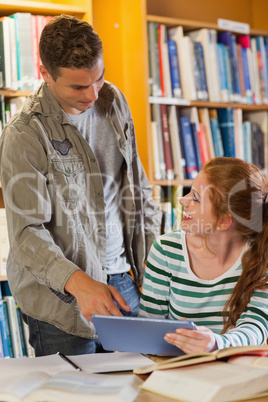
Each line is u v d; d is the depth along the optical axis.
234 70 2.94
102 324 1.24
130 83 2.79
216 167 1.51
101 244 1.75
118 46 2.84
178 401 0.97
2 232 2.40
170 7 3.09
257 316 1.41
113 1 2.83
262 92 3.05
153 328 1.19
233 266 1.50
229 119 2.92
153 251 1.58
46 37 1.53
